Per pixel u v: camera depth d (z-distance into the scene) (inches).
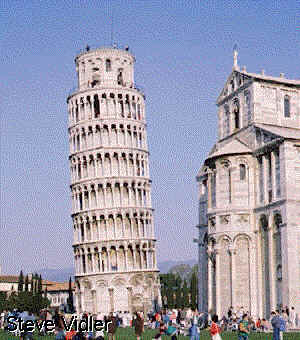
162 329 1678.2
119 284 5088.6
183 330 2615.7
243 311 2677.2
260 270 2864.2
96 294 5093.5
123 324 3791.8
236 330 2559.1
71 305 5782.5
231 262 2893.7
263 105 3107.8
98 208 5211.6
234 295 2864.2
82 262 5265.8
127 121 5408.5
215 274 2952.8
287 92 3193.9
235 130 3260.3
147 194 5423.2
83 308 5152.6
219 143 3395.7
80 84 5580.7
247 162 2977.4
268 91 3139.8
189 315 2765.7
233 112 3284.9
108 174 5285.4
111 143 5324.8
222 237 2952.8
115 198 5260.8
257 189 2940.5
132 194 5310.0
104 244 5147.6
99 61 5546.3
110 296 5049.2
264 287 2837.1
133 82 5684.1
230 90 3339.1
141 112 5561.0
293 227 2684.5
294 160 2743.6
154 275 5255.9
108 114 5378.9
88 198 5300.2
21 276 6860.2
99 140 5364.2
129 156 5374.0
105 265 5142.7
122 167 5315.0
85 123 5378.9
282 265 2687.0
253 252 2896.2
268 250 2810.0
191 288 6309.1
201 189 3624.5
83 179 5319.9
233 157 2989.7
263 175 2886.3
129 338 2251.5
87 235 5290.4
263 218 2871.6
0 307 5895.7
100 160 5319.9
